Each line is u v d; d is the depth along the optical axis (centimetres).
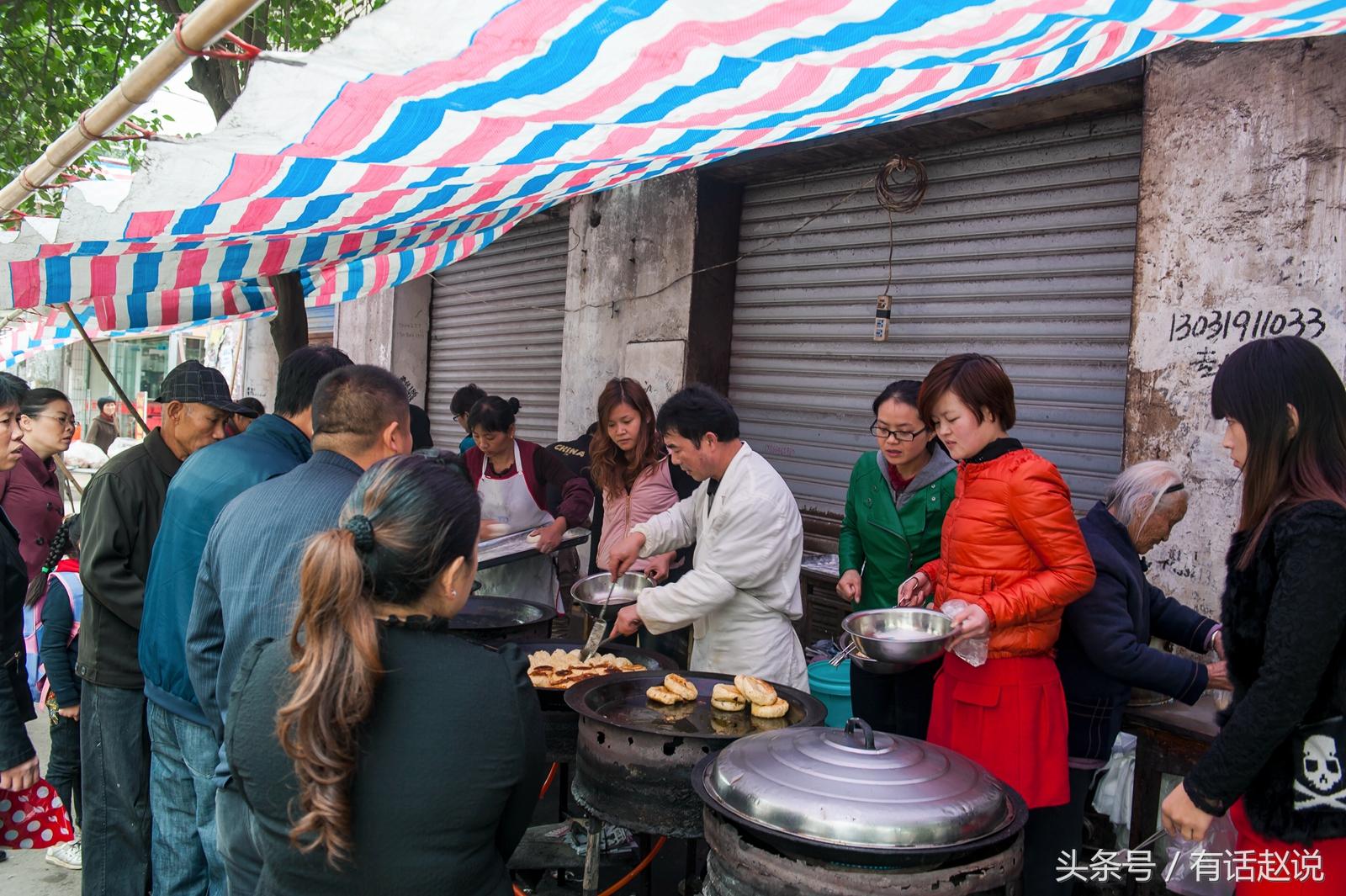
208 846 277
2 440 330
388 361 949
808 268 595
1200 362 384
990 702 253
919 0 185
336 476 229
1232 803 186
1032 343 487
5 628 310
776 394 616
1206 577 380
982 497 257
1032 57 279
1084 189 466
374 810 146
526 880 357
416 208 362
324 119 212
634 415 421
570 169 343
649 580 351
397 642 155
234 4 183
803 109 268
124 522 305
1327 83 350
